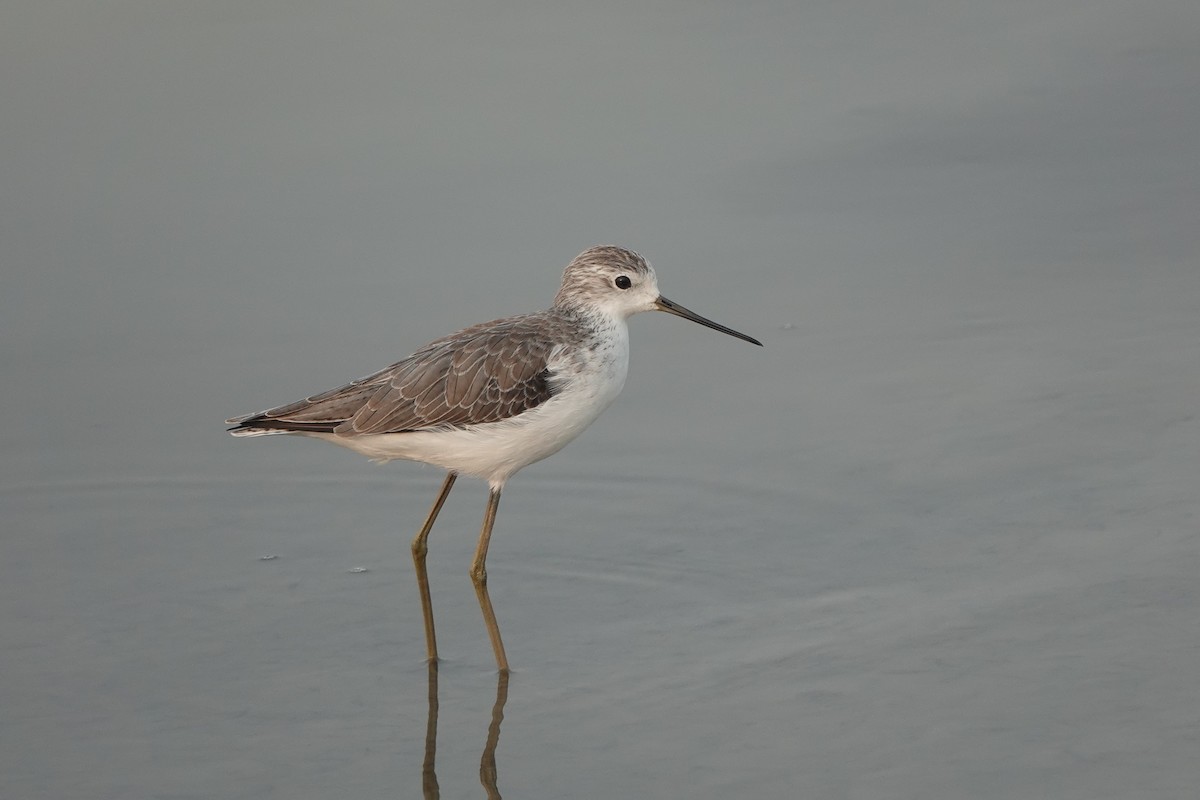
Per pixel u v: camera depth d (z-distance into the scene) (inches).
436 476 577.3
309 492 564.4
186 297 663.8
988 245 687.7
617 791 362.3
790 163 757.3
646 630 450.0
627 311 480.4
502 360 452.4
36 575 497.7
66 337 639.1
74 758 386.6
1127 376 573.6
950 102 800.9
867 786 354.0
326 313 649.6
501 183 741.3
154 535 529.0
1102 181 729.0
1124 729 368.8
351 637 458.9
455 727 401.7
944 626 429.1
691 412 589.0
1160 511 480.1
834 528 499.5
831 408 579.2
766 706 397.1
